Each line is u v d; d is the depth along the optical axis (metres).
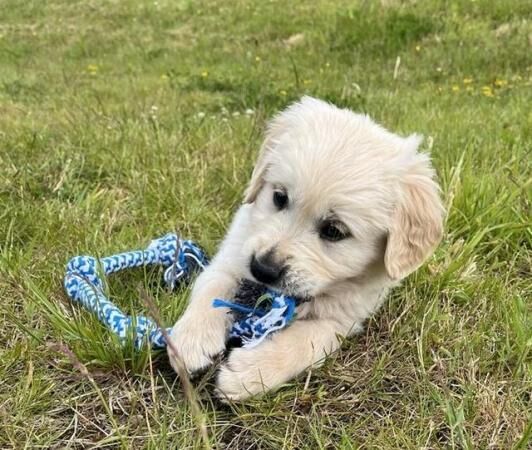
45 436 0.38
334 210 0.44
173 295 0.49
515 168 0.68
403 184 0.47
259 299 0.45
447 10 1.66
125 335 0.42
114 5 2.37
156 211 0.63
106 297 0.47
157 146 0.78
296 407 0.41
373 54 1.54
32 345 0.43
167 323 0.46
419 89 1.28
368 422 0.40
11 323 0.46
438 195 0.50
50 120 0.96
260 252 0.45
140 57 1.76
